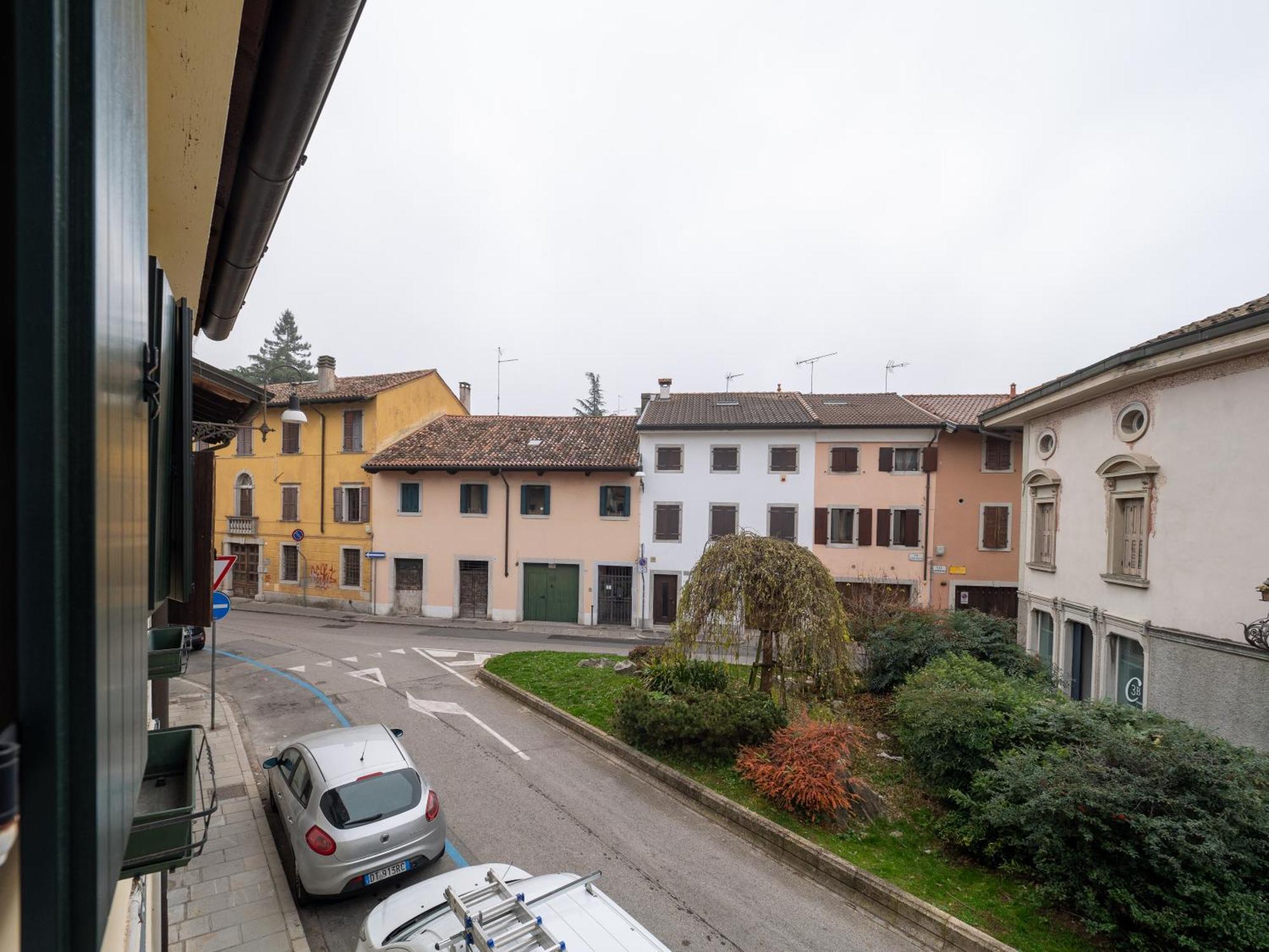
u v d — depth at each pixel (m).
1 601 0.71
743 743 9.02
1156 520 10.11
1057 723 7.47
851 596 20.59
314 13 2.51
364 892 6.04
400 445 23.83
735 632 11.00
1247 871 5.37
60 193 0.71
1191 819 5.52
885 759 9.52
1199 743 6.34
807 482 21.25
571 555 21.92
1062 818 5.98
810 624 10.07
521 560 22.11
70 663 0.75
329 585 23.59
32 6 0.69
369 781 6.07
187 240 3.76
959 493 20.89
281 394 24.61
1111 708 7.81
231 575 25.33
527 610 22.25
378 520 22.81
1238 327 8.13
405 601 22.88
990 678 10.30
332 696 12.37
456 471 22.20
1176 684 9.55
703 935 5.70
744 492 21.47
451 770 8.93
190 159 3.03
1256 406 8.47
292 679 13.59
